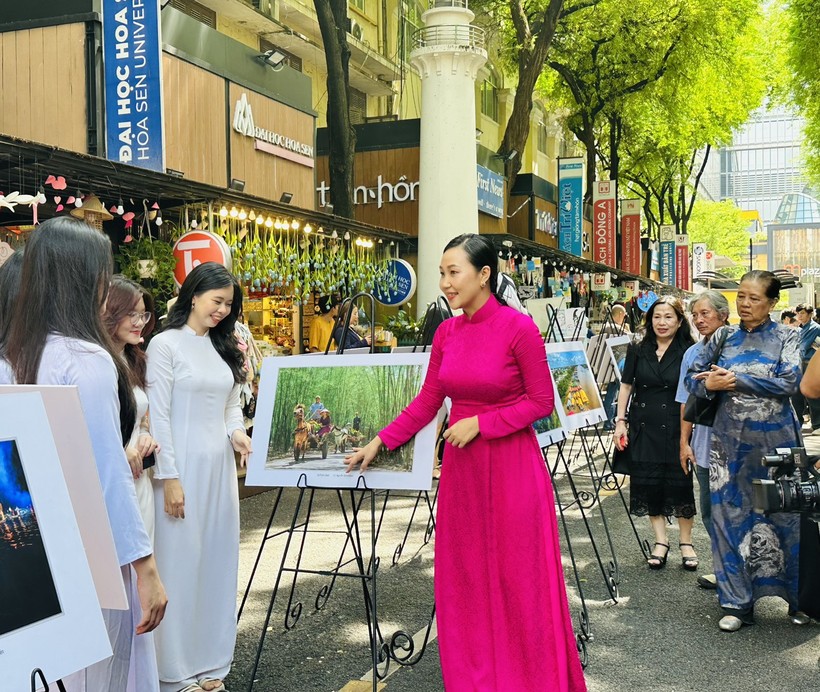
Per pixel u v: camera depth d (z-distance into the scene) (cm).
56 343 225
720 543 485
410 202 1706
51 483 172
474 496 347
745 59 3312
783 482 364
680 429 603
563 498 859
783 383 465
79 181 786
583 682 347
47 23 963
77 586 172
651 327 624
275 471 391
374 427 381
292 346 1377
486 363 344
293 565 612
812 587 450
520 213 2245
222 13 1623
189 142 1084
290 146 1302
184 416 378
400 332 1249
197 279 387
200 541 379
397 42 2338
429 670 420
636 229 3388
